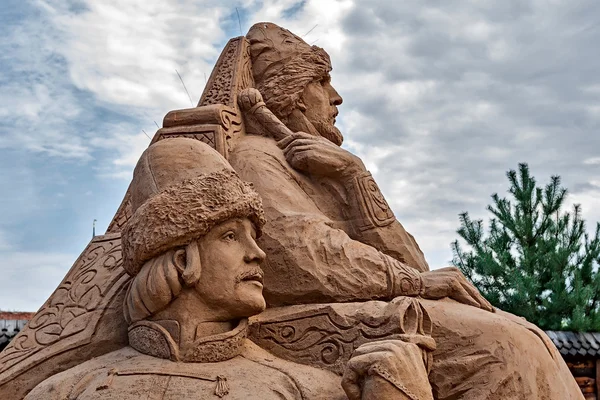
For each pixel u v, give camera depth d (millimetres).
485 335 2736
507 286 7723
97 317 2855
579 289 7297
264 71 4051
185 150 2852
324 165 3365
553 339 6777
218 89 3797
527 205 8039
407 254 3432
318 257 2963
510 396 2648
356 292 2916
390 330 2562
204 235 2592
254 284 2650
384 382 2230
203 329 2555
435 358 2738
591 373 6773
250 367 2527
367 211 3379
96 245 3291
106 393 2342
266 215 3092
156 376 2400
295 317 2809
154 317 2586
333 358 2686
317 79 4098
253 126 3732
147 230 2557
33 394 2494
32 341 2871
